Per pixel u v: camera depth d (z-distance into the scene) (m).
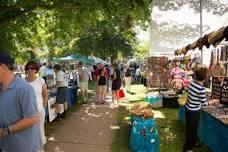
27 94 3.05
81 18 13.71
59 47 39.38
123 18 13.64
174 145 7.77
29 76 5.90
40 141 3.40
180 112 10.48
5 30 12.73
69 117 11.26
